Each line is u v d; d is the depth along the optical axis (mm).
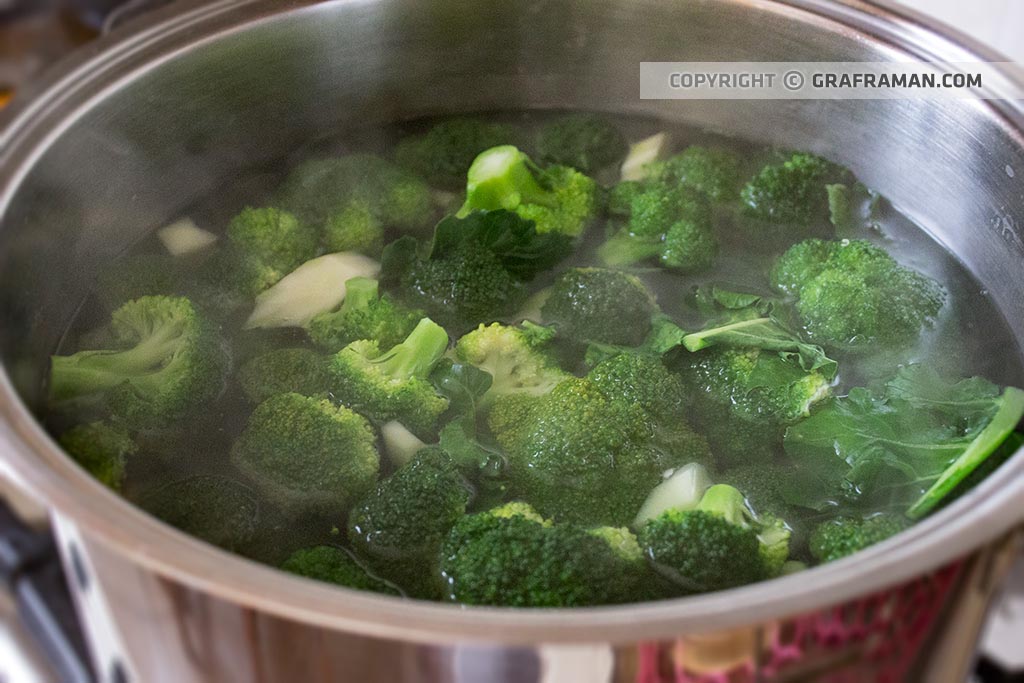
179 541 501
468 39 748
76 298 668
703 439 628
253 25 688
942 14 882
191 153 710
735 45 732
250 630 503
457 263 675
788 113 749
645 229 708
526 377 648
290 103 735
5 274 605
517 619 488
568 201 715
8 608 667
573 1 733
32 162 619
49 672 659
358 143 766
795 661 508
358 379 640
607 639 483
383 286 689
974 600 533
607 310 661
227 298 682
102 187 669
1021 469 524
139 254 697
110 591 533
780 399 636
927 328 673
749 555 579
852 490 612
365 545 593
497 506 599
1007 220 678
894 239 722
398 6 717
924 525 510
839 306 662
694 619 487
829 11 698
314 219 711
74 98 641
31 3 868
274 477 610
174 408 634
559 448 608
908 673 538
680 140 774
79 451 606
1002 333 680
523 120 783
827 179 734
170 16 678
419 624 486
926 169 712
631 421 619
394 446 628
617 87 774
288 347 666
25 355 621
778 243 717
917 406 632
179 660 535
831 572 497
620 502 603
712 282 698
